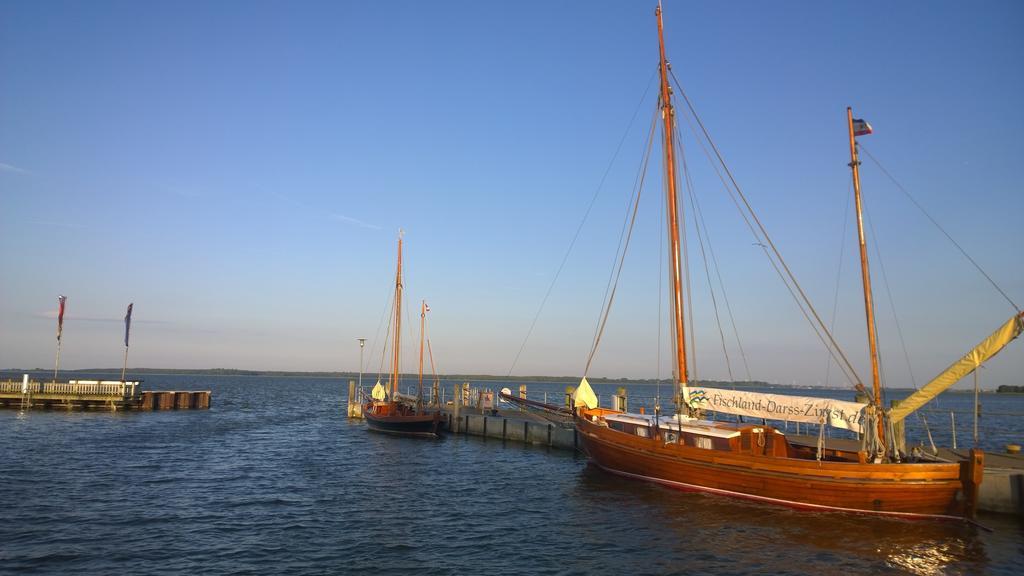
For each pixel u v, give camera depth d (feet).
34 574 56.08
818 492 79.41
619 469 102.73
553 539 70.13
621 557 63.93
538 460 127.85
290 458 129.39
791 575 58.90
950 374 75.36
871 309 85.66
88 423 186.91
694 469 90.58
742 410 93.40
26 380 227.61
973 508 72.43
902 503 75.36
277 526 74.59
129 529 71.77
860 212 87.81
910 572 59.62
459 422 172.55
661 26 113.91
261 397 403.34
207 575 56.95
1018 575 58.75
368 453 137.80
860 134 90.07
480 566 60.85
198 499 88.17
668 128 111.65
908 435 159.94
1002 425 199.00
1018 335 69.46
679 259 108.68
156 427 183.21
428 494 93.97
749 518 77.87
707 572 59.62
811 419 84.99
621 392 149.48
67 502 83.56
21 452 124.88
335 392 526.98
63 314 236.22
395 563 61.46
